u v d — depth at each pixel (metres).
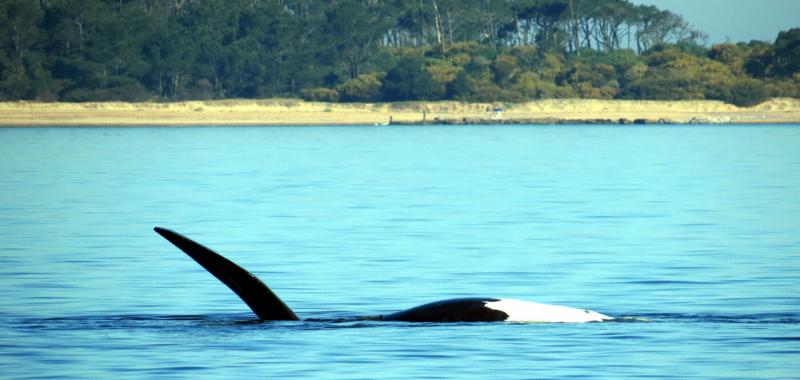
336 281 81.06
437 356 53.53
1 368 52.56
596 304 71.00
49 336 59.59
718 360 53.56
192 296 74.38
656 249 98.81
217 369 51.94
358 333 57.88
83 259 92.62
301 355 54.00
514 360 52.91
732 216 127.75
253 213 133.38
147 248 100.00
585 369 51.75
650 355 54.22
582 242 103.94
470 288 78.06
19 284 79.31
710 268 86.88
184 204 145.50
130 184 182.88
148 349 56.12
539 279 82.12
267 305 59.78
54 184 182.38
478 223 121.12
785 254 94.88
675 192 163.12
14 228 116.25
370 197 156.38
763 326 61.84
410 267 88.12
